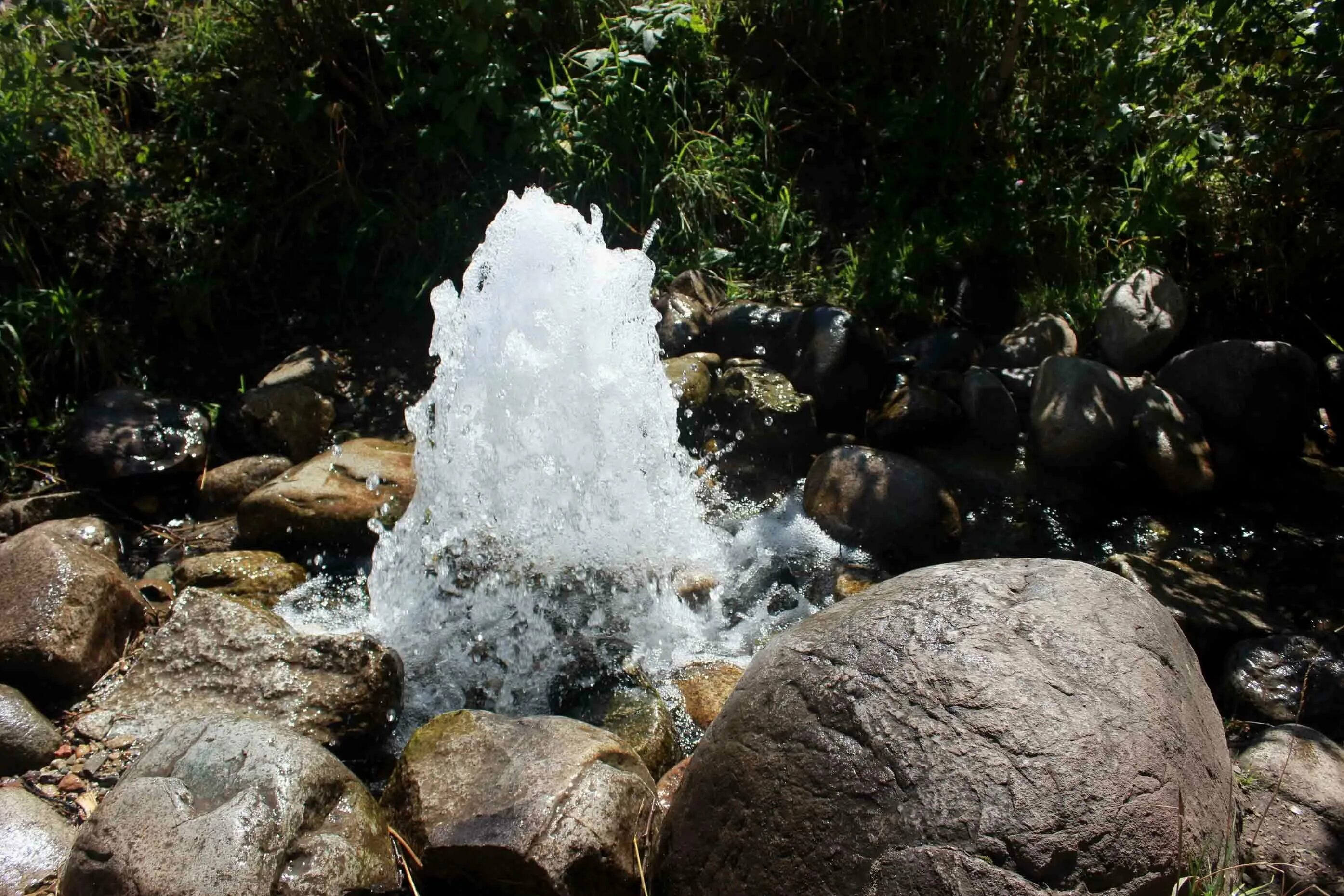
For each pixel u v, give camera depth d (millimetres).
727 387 4699
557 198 5352
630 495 4176
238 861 2477
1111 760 2195
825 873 2211
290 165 5414
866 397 4793
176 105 5457
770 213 5473
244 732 2783
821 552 4184
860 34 5781
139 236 5215
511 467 4074
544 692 3529
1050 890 2082
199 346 5234
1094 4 4910
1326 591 3896
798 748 2328
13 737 3113
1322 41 4418
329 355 5230
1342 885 2645
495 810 2646
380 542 3996
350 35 5395
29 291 4836
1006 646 2361
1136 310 4871
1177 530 4262
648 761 3197
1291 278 4879
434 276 5324
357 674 3316
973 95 5551
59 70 5105
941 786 2178
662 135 5535
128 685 3369
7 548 3629
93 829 2549
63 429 4723
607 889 2600
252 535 4176
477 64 5195
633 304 4254
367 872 2639
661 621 3832
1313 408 4570
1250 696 3357
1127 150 5523
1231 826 2377
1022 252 5254
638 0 5812
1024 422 4715
